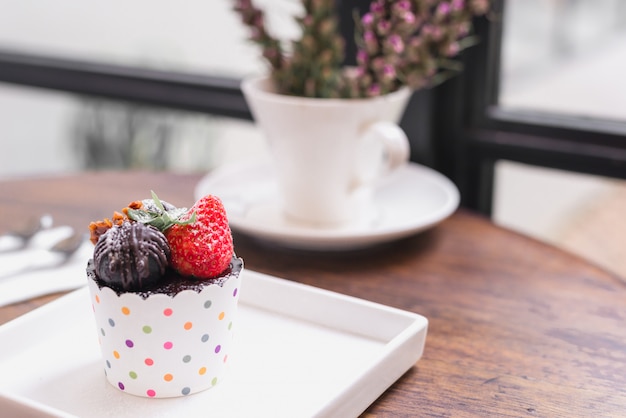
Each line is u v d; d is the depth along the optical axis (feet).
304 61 2.24
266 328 1.84
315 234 2.12
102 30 3.66
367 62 2.20
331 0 2.22
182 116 3.73
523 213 3.09
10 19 3.83
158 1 3.47
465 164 2.89
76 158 4.13
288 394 1.66
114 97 3.59
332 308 1.85
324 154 2.19
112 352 1.65
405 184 2.51
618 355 1.84
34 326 1.78
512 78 2.87
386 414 1.65
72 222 2.30
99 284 1.62
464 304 2.01
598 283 2.11
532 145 2.75
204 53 3.45
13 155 4.30
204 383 1.67
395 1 2.15
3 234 2.21
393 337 1.80
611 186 2.86
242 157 3.62
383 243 2.26
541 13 2.81
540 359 1.82
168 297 1.60
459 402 1.69
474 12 2.25
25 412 1.55
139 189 2.52
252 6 2.27
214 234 1.64
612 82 2.78
